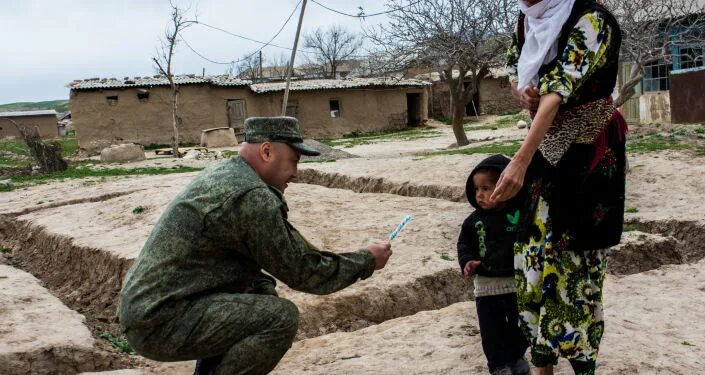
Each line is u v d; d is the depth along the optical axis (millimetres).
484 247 3934
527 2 3275
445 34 22312
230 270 3352
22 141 50562
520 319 3600
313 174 15633
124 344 6316
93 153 36250
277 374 4688
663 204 10367
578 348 3424
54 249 10031
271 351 3309
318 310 6488
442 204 10711
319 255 3361
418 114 44781
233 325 3246
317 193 11938
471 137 31969
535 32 3227
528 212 3479
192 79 38219
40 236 10750
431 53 22844
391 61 23406
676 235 9062
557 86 3125
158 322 3203
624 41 15961
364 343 5160
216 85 38469
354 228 9320
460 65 23625
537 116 3152
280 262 3262
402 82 42625
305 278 3309
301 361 4934
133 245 8898
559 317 3422
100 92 36375
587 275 3449
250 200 3230
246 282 3479
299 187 12594
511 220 3869
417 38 22609
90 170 22547
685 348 4613
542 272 3445
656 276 6508
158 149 35656
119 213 11000
